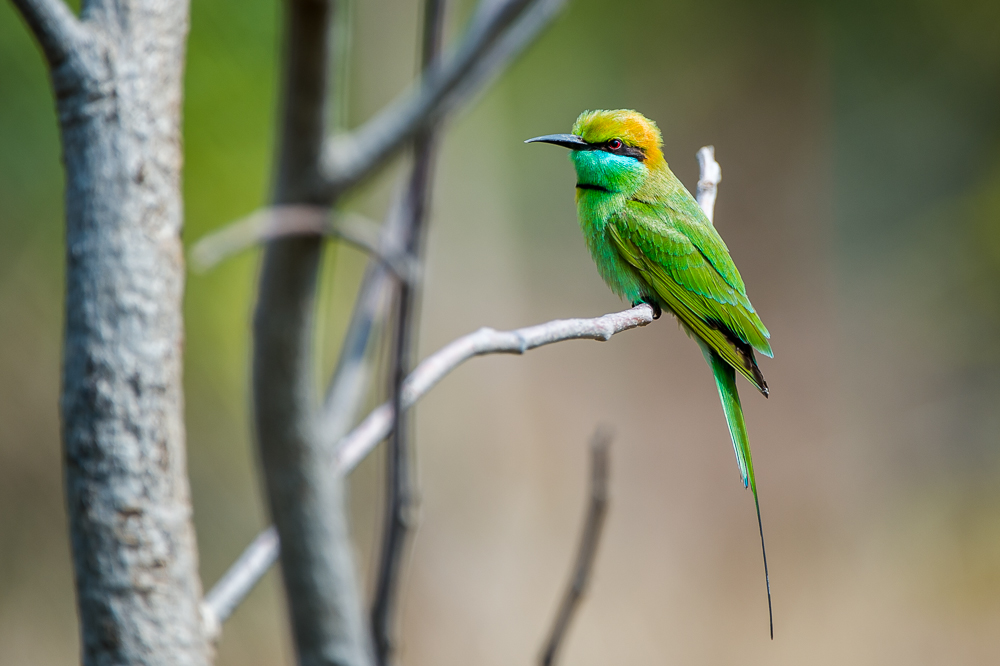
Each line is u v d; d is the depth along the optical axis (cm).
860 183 2659
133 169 388
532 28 606
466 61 524
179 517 383
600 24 2455
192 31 951
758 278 2677
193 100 958
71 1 709
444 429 1582
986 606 1870
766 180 2706
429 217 575
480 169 1738
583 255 2472
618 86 2539
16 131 961
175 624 377
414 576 1517
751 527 2094
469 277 1703
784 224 2684
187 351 1041
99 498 370
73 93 387
